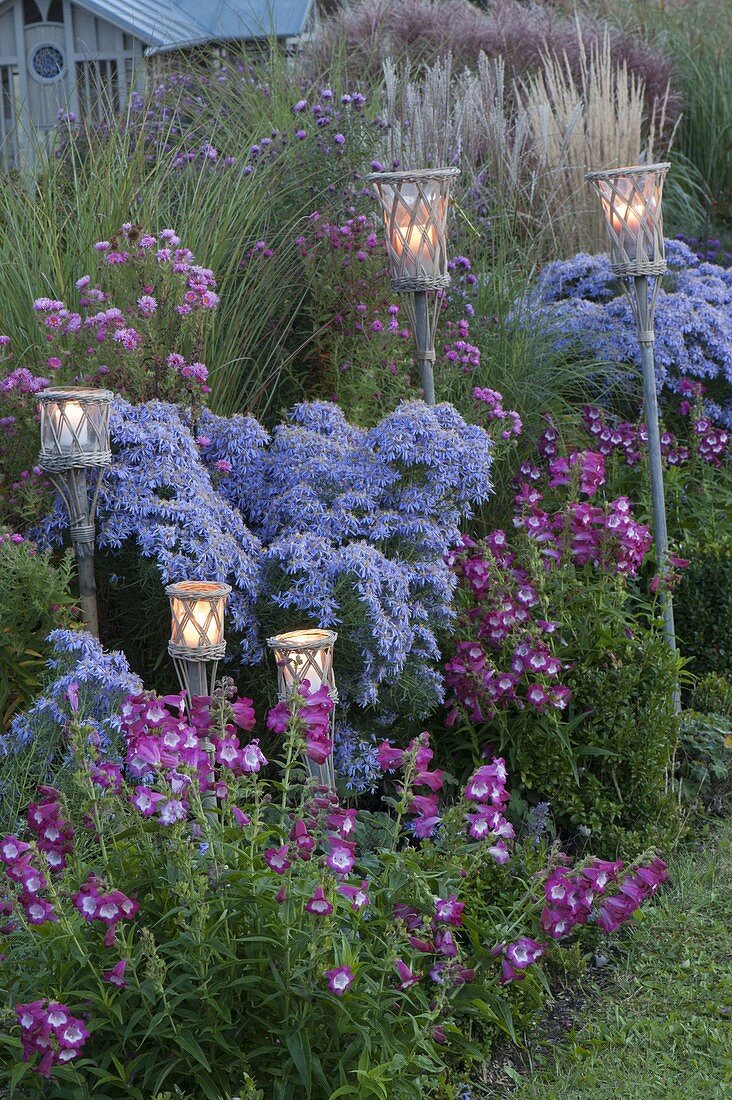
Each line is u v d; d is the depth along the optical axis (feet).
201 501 12.42
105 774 8.82
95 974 8.03
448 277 15.10
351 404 16.37
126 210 17.63
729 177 34.37
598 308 20.90
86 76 24.13
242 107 23.75
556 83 32.35
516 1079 10.16
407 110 24.56
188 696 10.43
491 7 38.60
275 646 10.30
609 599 14.17
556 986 11.44
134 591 12.87
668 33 39.34
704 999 11.12
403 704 12.89
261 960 8.15
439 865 10.03
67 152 21.09
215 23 30.94
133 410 12.93
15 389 13.32
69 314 13.82
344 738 12.46
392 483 13.43
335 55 27.91
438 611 13.20
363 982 8.74
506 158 26.32
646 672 13.57
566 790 13.00
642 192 15.10
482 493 13.67
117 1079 8.06
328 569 12.12
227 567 12.10
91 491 12.33
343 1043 8.71
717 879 13.03
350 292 17.31
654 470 15.71
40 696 11.17
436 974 9.52
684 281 22.29
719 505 19.20
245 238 18.57
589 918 11.26
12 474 13.64
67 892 8.55
